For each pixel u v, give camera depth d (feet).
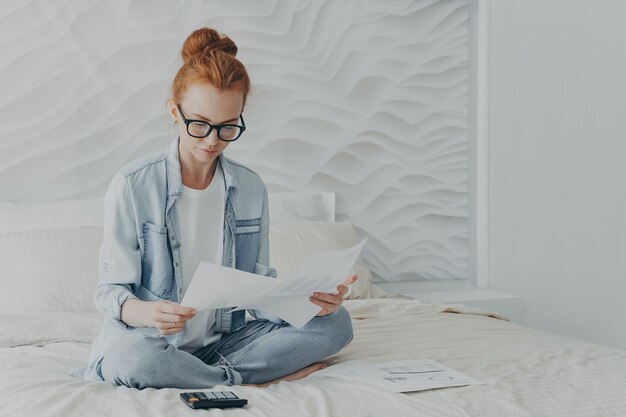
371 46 11.46
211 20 10.50
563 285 12.37
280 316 5.52
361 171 11.44
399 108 11.68
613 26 11.97
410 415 4.57
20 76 9.59
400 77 11.66
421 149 11.86
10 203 9.29
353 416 4.55
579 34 12.23
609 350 6.64
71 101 9.80
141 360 5.14
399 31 11.64
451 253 12.17
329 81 11.18
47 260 8.24
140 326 5.39
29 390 4.94
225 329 6.18
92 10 9.88
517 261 12.37
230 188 6.08
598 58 12.07
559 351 6.50
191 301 5.03
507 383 5.40
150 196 5.75
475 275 12.35
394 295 10.75
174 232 5.81
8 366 5.87
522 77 12.27
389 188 11.65
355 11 11.33
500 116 12.18
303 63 11.02
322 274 5.34
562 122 12.40
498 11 12.10
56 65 9.73
